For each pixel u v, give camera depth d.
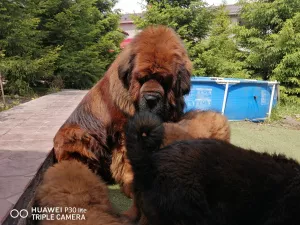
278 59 6.00
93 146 1.53
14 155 1.49
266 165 1.02
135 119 1.06
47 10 6.82
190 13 6.67
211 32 6.98
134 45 1.41
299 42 5.61
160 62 1.33
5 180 1.19
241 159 1.02
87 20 7.76
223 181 0.98
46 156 1.49
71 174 1.26
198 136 1.34
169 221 0.99
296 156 2.62
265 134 3.61
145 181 1.03
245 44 6.58
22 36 5.20
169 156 1.02
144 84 1.33
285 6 5.89
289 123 4.42
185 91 1.44
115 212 1.19
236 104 4.14
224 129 1.51
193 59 6.55
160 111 1.33
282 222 0.96
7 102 4.26
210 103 3.91
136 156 1.04
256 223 0.98
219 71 6.54
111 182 1.70
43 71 5.63
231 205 0.97
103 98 1.55
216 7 7.38
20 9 5.34
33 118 2.51
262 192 0.97
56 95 4.45
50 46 6.36
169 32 1.44
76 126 1.57
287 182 0.98
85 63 7.13
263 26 6.31
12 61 4.91
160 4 6.80
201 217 0.97
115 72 1.50
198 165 0.99
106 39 8.13
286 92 5.84
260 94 4.36
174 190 0.98
